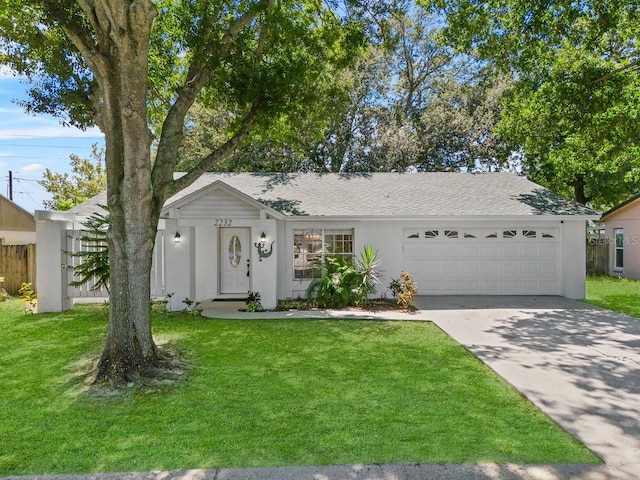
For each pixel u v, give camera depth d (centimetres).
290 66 917
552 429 410
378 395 496
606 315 986
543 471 334
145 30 533
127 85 544
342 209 1222
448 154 2427
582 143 1329
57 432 408
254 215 1052
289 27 869
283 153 2162
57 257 1040
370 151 2339
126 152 567
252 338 774
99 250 1087
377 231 1243
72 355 667
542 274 1276
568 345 723
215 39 752
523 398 489
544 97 1209
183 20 795
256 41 973
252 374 575
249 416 440
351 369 595
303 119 1084
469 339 766
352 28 945
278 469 337
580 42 1092
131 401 485
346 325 884
